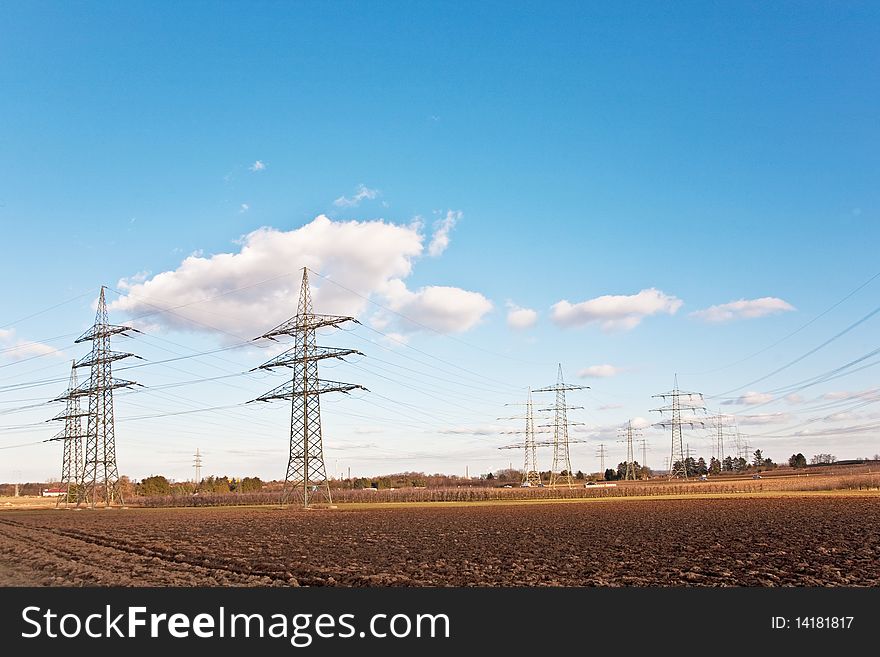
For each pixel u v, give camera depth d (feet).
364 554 135.44
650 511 276.21
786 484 490.49
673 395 587.68
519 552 136.26
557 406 562.66
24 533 202.39
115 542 167.43
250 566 118.52
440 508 337.93
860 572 106.83
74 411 406.41
